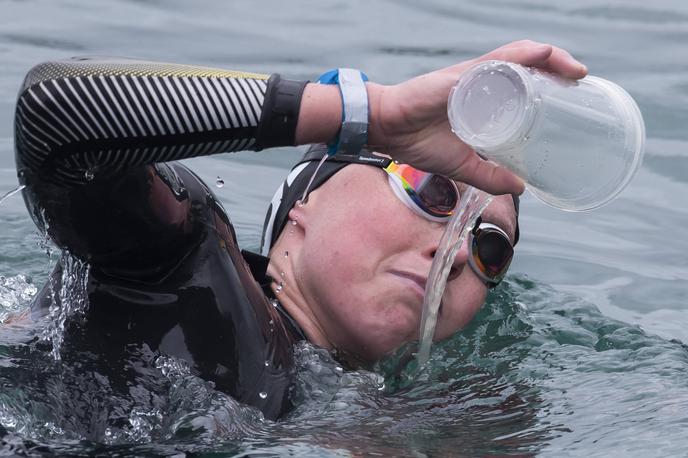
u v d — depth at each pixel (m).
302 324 6.22
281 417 5.48
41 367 5.30
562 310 7.71
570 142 5.02
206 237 5.58
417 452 5.21
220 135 4.93
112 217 5.14
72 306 5.52
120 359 5.30
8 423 4.99
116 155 4.89
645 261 8.79
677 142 10.41
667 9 13.61
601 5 13.70
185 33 12.08
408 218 6.18
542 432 5.51
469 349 6.88
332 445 5.17
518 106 4.84
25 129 4.88
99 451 4.90
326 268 6.14
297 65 11.36
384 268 6.14
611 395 6.04
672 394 5.98
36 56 11.19
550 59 5.03
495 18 13.12
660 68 11.79
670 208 9.55
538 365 6.64
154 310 5.42
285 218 6.52
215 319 5.43
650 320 7.86
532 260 8.82
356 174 6.30
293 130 4.97
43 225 5.29
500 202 6.66
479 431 5.54
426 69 11.39
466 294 6.45
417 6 13.48
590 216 9.58
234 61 11.36
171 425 5.11
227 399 5.28
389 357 6.28
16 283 7.87
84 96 4.81
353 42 12.15
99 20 12.30
